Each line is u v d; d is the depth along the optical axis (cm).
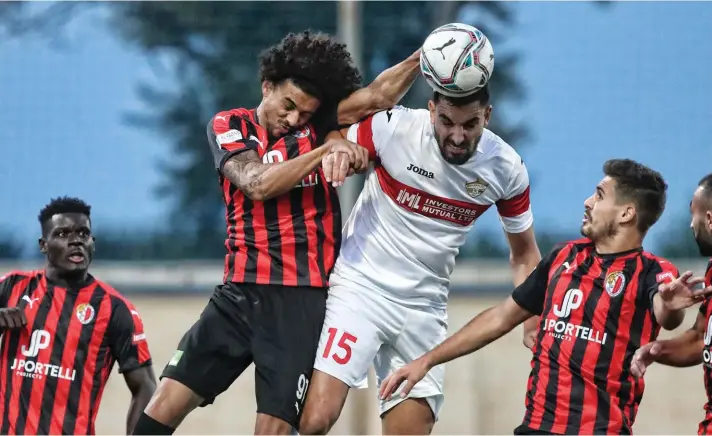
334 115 1945
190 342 1886
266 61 1905
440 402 2172
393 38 3650
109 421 3400
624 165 1889
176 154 3850
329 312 1941
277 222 1870
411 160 1923
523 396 3428
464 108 1803
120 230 3791
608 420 1794
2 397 2297
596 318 1828
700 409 3344
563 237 3650
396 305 1986
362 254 1988
